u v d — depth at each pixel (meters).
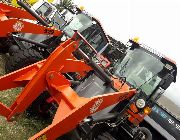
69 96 4.30
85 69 5.29
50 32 8.13
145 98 6.21
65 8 11.24
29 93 4.38
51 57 4.51
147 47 6.97
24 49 7.02
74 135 4.80
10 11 8.25
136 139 6.02
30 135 5.63
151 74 6.61
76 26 9.91
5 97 6.52
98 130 5.15
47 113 6.00
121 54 7.16
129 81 6.61
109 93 5.09
